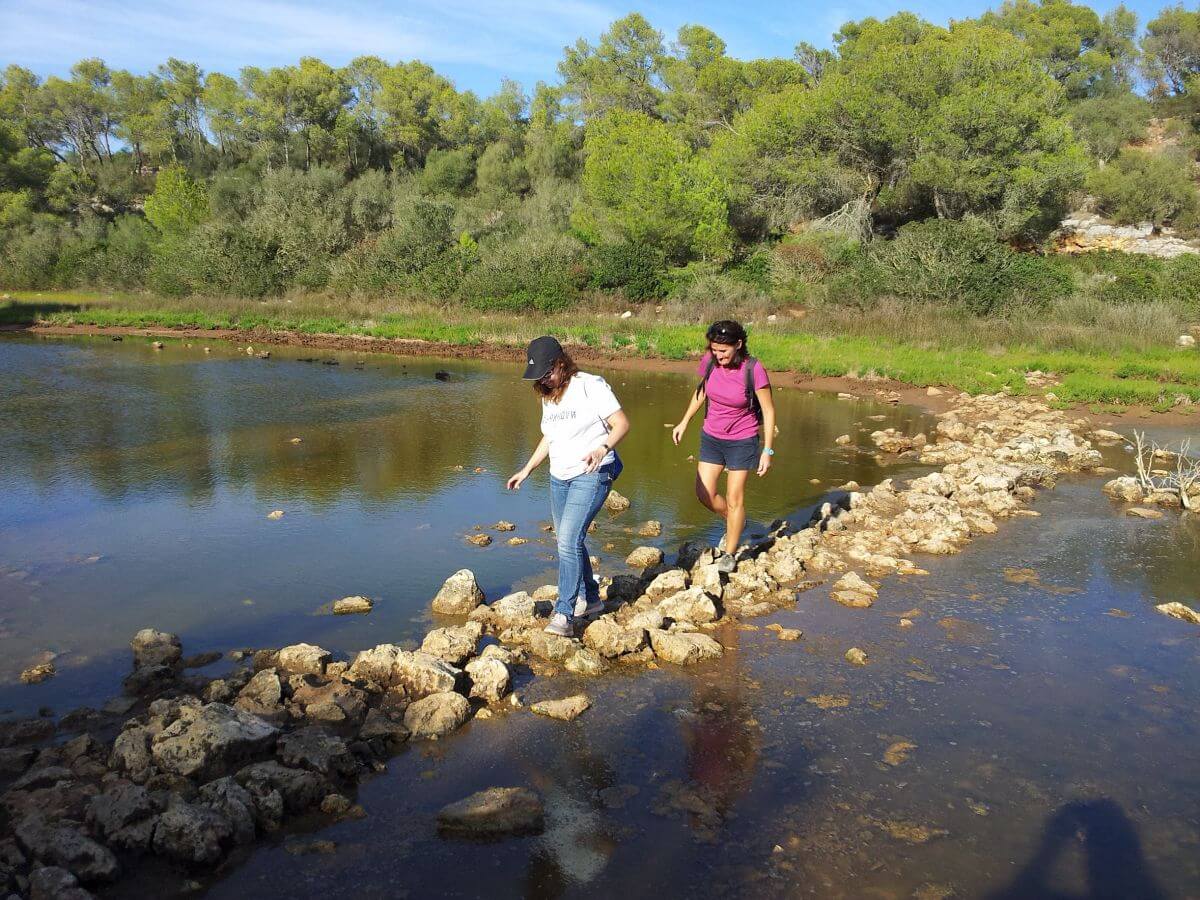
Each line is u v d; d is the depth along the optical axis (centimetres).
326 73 6719
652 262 2769
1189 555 640
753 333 2156
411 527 694
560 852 313
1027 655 474
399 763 371
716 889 293
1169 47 6444
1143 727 400
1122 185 4309
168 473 856
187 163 6819
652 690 437
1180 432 1122
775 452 1009
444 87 6894
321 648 458
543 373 472
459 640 461
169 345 2145
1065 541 675
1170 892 293
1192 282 2278
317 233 3384
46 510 723
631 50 5616
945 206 3158
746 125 3481
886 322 2120
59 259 4131
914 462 962
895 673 454
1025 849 315
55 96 6906
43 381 1492
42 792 332
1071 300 2125
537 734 395
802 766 368
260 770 343
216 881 297
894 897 290
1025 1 6300
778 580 591
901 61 3191
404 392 1437
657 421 1197
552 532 686
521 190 5631
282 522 700
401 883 296
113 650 468
